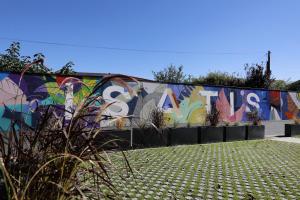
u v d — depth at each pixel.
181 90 10.98
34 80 7.98
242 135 10.81
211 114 10.70
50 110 2.35
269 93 13.64
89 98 2.43
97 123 2.35
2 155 2.06
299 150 8.84
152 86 10.20
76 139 2.19
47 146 2.11
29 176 2.01
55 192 2.03
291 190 5.09
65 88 2.85
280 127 14.00
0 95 7.47
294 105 14.57
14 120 2.29
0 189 2.11
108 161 2.18
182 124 10.87
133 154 7.66
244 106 12.75
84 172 2.21
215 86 11.88
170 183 5.28
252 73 22.81
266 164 6.96
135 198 4.48
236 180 5.59
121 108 9.44
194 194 4.75
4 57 9.20
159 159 7.20
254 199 4.61
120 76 2.40
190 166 6.57
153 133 8.77
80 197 2.10
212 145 9.52
